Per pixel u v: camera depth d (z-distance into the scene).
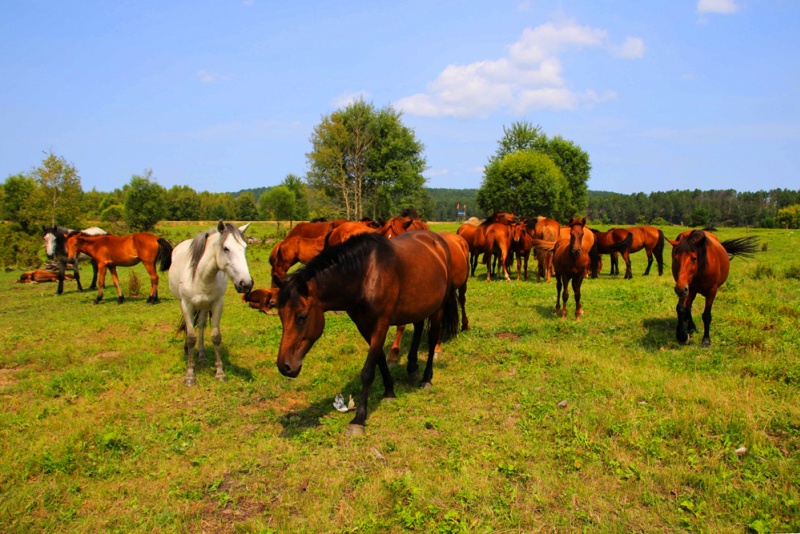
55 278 18.83
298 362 4.62
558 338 8.18
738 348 6.99
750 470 3.96
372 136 49.38
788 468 3.93
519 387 5.95
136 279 14.69
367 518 3.52
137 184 50.25
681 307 7.16
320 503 3.76
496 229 15.59
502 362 6.98
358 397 5.88
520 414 5.20
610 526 3.38
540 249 10.80
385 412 5.39
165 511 3.66
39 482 4.07
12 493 3.90
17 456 4.45
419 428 4.97
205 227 62.59
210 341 8.38
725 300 9.89
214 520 3.63
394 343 7.21
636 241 17.16
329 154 47.56
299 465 4.32
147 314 11.38
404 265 5.30
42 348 8.27
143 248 12.90
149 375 6.74
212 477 4.18
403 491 3.81
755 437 4.37
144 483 4.11
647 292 11.72
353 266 4.84
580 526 3.42
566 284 9.51
